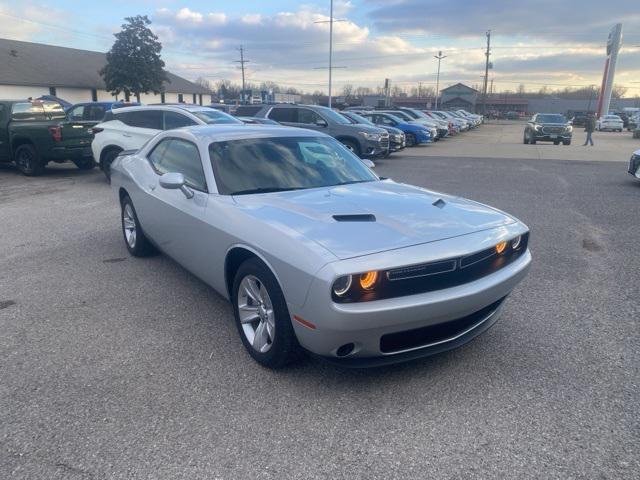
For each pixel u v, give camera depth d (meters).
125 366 3.38
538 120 27.45
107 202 9.04
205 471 2.42
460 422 2.79
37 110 12.83
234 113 16.80
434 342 3.10
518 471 2.42
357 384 3.16
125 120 10.77
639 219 7.95
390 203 3.60
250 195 3.82
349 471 2.43
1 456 2.52
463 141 29.73
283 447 2.59
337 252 2.79
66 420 2.80
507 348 3.63
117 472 2.42
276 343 3.14
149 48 43.94
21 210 8.38
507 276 3.26
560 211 8.59
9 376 3.25
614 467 2.44
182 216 4.14
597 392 3.07
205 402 2.97
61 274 5.21
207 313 4.24
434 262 2.86
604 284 4.95
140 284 4.91
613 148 24.17
